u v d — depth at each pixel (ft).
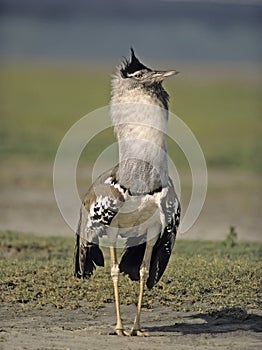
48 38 327.47
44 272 60.95
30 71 260.42
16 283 58.65
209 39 328.90
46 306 54.65
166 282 58.23
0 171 117.60
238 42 326.03
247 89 233.14
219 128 168.66
